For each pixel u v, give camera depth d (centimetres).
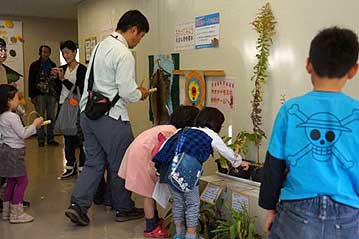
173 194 275
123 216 337
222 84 342
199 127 277
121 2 519
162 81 430
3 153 329
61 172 515
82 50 664
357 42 140
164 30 427
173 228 296
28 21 831
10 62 817
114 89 320
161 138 288
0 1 651
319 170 135
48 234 310
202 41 366
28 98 828
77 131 445
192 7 378
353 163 134
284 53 279
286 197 143
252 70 309
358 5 229
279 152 144
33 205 382
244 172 291
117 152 327
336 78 139
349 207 135
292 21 272
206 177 311
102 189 381
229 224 269
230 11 329
